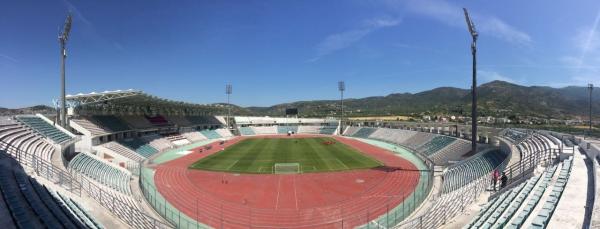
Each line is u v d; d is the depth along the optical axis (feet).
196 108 299.38
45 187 73.87
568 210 40.93
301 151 213.87
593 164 65.36
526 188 58.34
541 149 103.96
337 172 144.15
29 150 103.40
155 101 207.21
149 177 133.90
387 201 98.89
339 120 376.07
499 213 48.03
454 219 64.64
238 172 145.38
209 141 282.97
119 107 225.76
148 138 225.35
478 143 159.02
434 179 124.47
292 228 78.74
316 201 100.42
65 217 57.36
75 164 109.40
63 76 146.20
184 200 101.30
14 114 144.56
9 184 68.59
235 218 85.61
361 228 77.56
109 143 178.09
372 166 157.38
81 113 184.03
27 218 52.85
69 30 146.41
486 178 96.84
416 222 71.46
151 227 71.61
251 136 337.52
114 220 65.57
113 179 110.93
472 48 143.64
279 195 107.65
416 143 222.69
